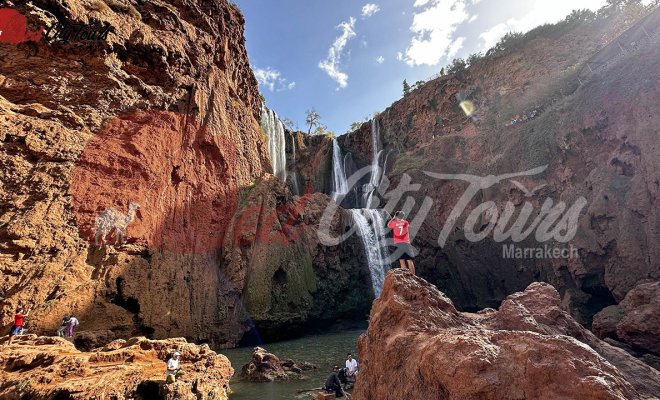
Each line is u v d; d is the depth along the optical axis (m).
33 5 20.22
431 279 33.62
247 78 39.41
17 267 14.84
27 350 10.55
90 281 16.91
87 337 15.88
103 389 7.86
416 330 4.79
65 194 17.55
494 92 44.47
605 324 14.94
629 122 20.11
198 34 29.42
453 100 48.56
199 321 21.33
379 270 34.97
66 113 19.12
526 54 43.66
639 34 26.55
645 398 3.25
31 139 17.17
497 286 29.52
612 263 19.03
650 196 18.00
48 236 16.22
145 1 26.34
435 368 3.82
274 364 14.92
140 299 18.73
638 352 13.20
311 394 11.95
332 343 23.27
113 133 20.88
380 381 4.77
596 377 3.11
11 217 15.66
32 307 14.77
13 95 19.02
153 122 22.72
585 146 23.61
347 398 11.00
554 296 6.30
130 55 23.42
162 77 24.67
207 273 23.11
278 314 24.50
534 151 28.08
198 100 26.47
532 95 36.97
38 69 19.88
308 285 27.75
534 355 3.51
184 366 10.37
